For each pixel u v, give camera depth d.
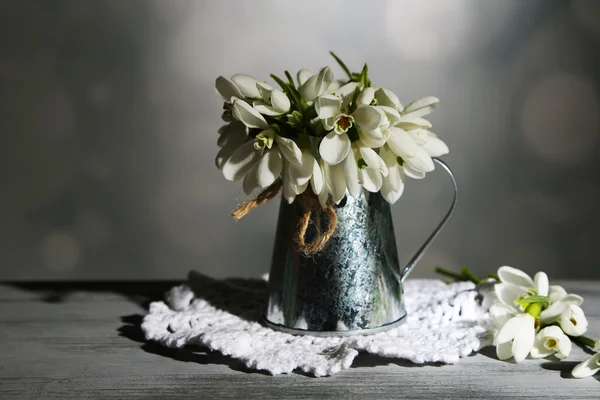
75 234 1.26
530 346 0.49
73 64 1.22
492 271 1.26
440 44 1.21
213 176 1.25
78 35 1.22
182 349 0.54
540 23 1.21
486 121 1.23
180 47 1.22
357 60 1.21
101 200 1.25
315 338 0.53
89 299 0.66
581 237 1.25
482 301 0.57
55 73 1.22
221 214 1.26
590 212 1.24
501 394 0.46
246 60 1.21
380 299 0.54
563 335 0.50
